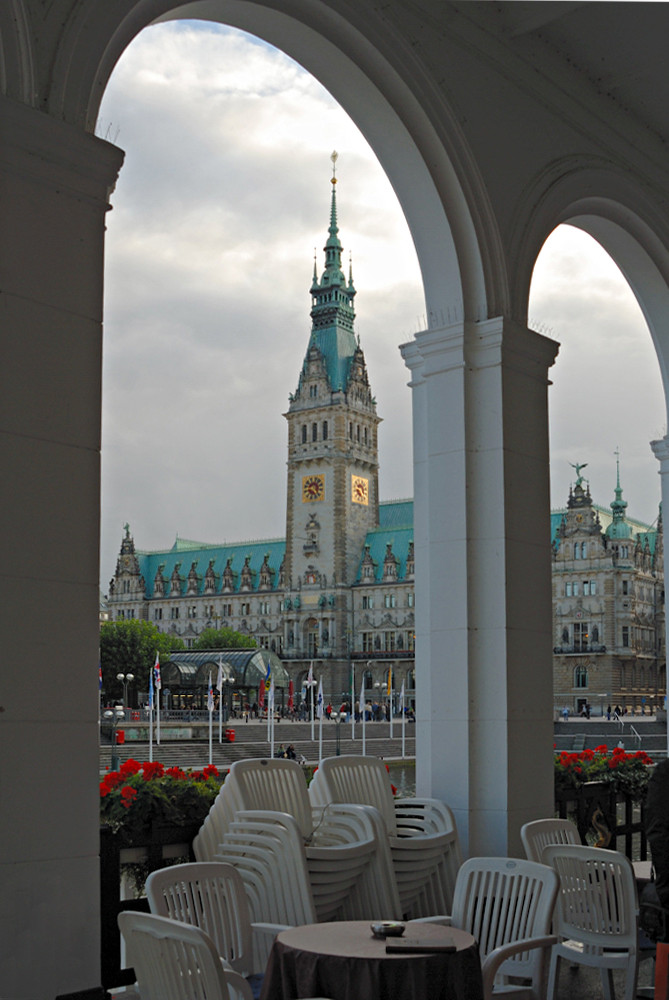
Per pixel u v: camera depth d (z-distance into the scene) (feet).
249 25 19.44
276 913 16.87
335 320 373.40
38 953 13.56
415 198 22.45
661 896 12.48
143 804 18.08
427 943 12.47
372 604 354.74
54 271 14.70
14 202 14.32
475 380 22.63
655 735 189.98
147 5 16.70
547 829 18.58
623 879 16.62
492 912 15.65
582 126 26.14
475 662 21.95
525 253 23.66
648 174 28.94
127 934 12.02
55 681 14.15
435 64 21.59
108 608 449.06
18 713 13.70
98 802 14.44
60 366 14.67
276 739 204.44
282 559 412.98
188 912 13.78
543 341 23.36
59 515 14.44
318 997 12.20
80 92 15.12
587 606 311.47
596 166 26.40
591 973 21.12
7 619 13.71
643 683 320.50
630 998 16.38
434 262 22.84
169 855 18.79
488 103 23.02
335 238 377.71
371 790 20.68
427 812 21.18
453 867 20.26
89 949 14.10
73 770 14.20
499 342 22.22
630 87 26.76
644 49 25.02
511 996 14.43
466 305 22.56
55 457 14.48
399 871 19.56
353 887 18.42
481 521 22.25
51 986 13.65
